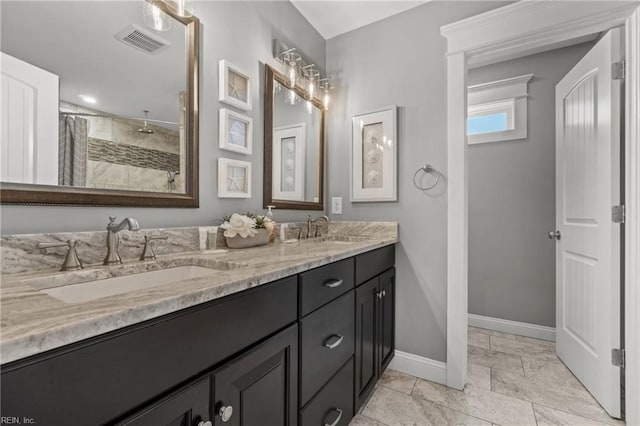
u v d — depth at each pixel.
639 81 1.33
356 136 2.07
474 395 1.62
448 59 1.73
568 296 1.90
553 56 2.36
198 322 0.62
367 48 2.05
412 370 1.84
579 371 1.75
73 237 0.87
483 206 2.61
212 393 0.65
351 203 2.10
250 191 1.53
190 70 1.23
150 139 1.09
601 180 1.55
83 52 0.92
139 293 0.58
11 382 0.37
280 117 1.76
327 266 1.12
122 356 0.49
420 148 1.85
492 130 2.61
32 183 0.81
